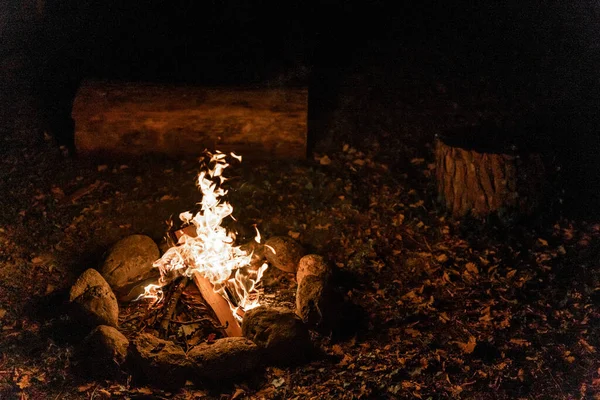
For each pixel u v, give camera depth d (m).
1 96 5.28
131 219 4.28
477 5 6.29
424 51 5.79
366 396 3.18
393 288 3.83
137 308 3.69
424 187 4.62
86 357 3.28
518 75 5.59
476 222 4.28
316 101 5.30
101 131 4.68
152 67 5.59
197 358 3.22
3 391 3.19
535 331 3.56
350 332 3.53
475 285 3.85
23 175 4.61
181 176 4.59
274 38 5.88
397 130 5.09
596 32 6.04
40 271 3.91
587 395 3.22
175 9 6.12
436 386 3.24
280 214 4.34
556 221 4.33
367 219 4.34
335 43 5.84
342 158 4.84
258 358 3.28
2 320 3.57
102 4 6.14
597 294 3.80
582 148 4.91
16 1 6.18
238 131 4.70
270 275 3.89
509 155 4.19
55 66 5.57
